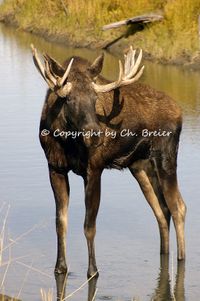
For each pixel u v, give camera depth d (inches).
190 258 876.6
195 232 941.2
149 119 876.6
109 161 844.0
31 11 3201.3
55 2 3036.4
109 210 1014.4
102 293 789.2
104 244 912.3
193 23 2269.9
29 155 1246.9
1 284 758.5
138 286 808.3
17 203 1031.0
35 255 872.9
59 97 787.4
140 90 889.5
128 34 2429.9
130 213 1005.2
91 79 781.3
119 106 847.7
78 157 807.7
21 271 832.9
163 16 2379.4
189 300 776.3
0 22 3540.8
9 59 2395.4
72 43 2657.5
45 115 808.3
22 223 961.5
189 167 1178.6
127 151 863.7
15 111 1566.2
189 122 1461.6
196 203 1028.5
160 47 2217.0
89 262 826.2
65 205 830.5
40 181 1120.2
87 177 820.0
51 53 2434.8
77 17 2768.2
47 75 773.9
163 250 890.7
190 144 1304.1
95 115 776.9
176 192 889.5
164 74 2021.4
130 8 2608.3
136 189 1091.3
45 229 946.1
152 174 895.7
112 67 2114.9
